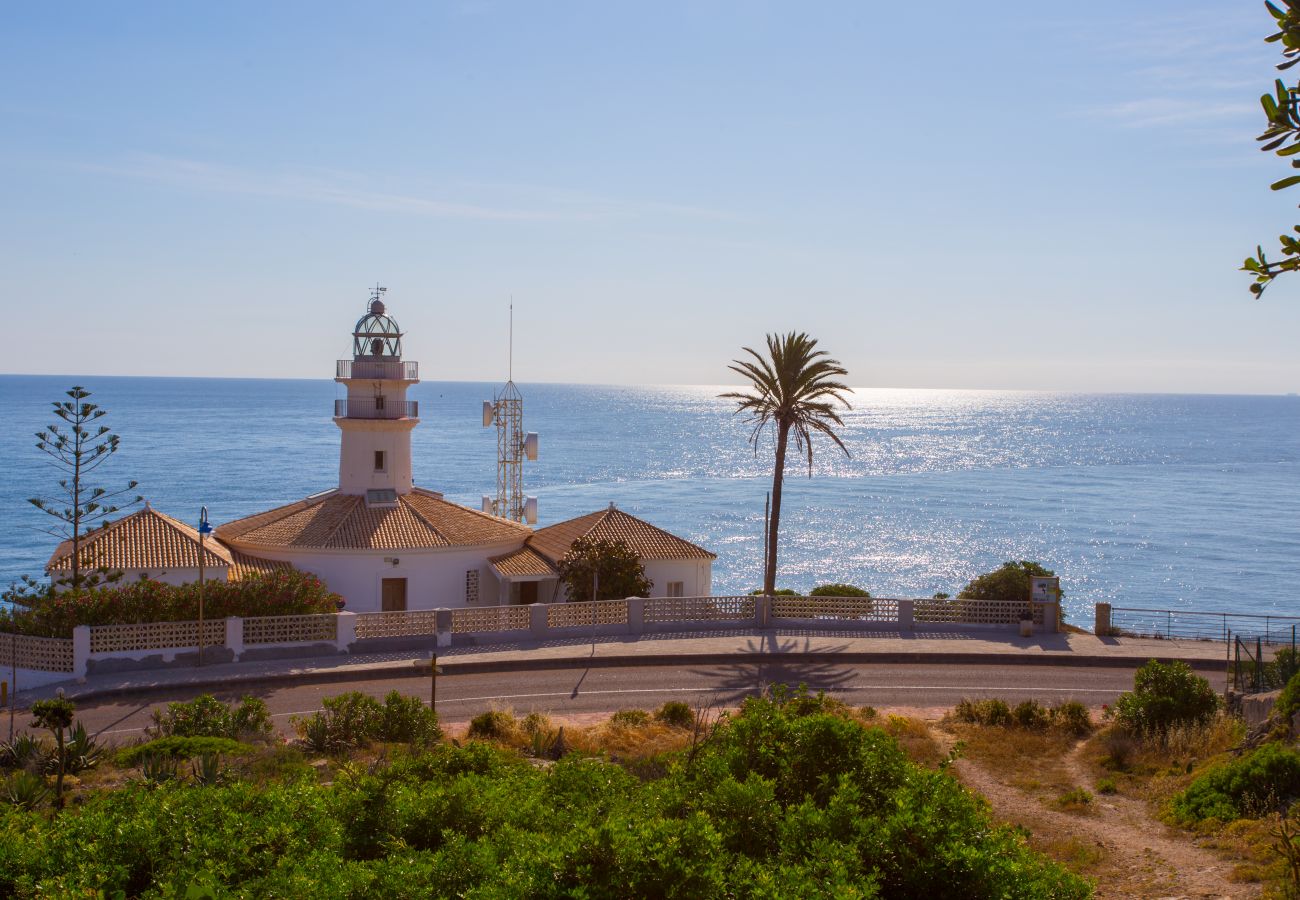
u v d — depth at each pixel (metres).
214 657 39.38
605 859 12.03
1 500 128.50
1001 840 13.09
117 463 174.75
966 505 147.00
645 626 45.31
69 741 26.03
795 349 48.16
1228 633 45.34
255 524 52.31
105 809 16.58
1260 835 19.33
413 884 12.85
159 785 17.70
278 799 16.17
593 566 48.66
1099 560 107.19
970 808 13.48
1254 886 17.08
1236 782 21.88
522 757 26.94
